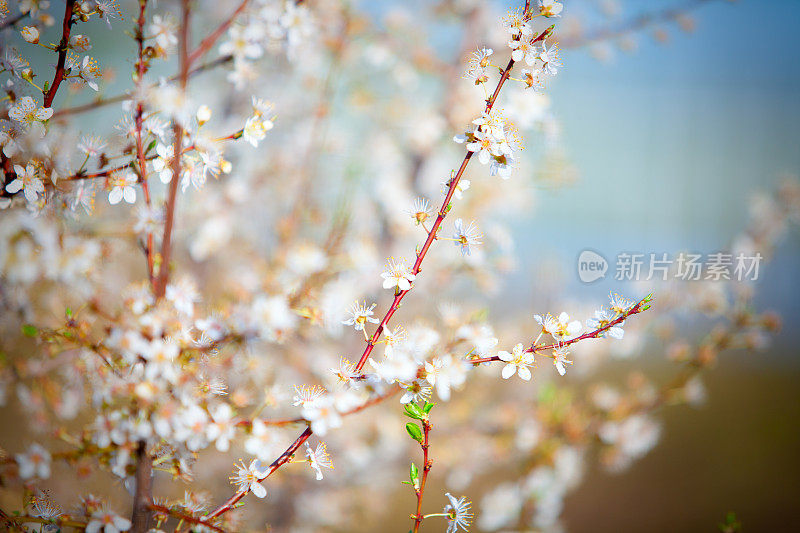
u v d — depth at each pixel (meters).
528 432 1.96
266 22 1.42
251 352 1.38
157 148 1.36
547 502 2.01
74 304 1.39
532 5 1.37
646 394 1.99
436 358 1.36
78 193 1.36
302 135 2.17
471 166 2.27
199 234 1.92
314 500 2.21
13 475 1.38
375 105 2.41
